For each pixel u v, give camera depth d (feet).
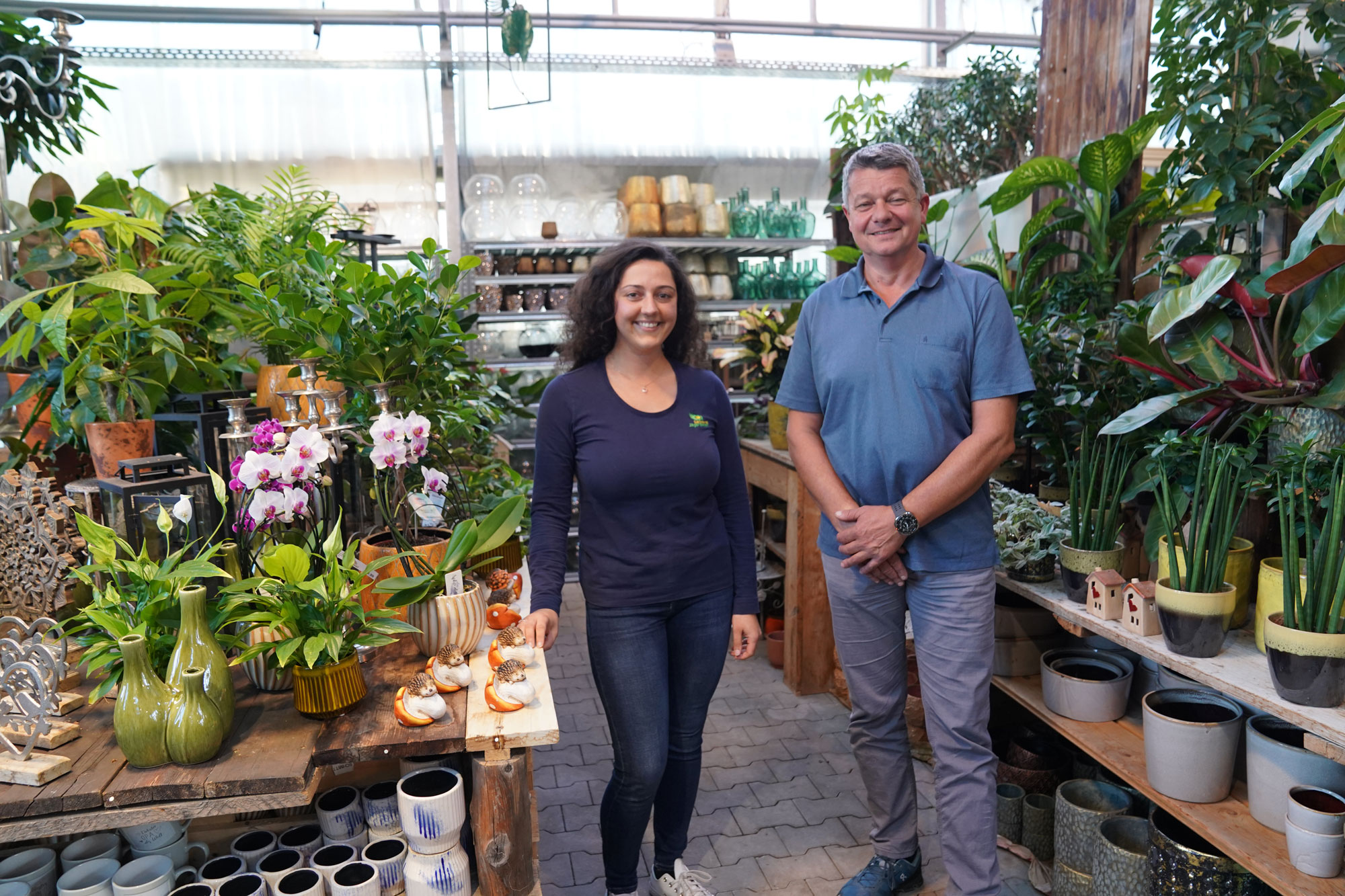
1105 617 6.75
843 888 7.53
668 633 6.61
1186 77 8.08
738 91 19.16
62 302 6.24
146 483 5.27
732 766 10.07
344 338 6.66
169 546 5.31
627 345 6.35
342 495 6.10
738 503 6.84
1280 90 7.33
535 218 17.58
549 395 6.42
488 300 17.33
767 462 12.89
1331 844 5.13
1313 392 6.27
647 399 6.39
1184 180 8.67
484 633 6.09
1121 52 9.09
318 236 7.48
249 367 7.54
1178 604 5.87
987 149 14.39
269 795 4.27
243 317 7.32
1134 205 8.62
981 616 6.62
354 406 6.64
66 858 5.27
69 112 10.36
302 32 17.49
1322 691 5.01
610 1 18.56
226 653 5.47
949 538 6.61
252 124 17.24
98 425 5.93
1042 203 10.14
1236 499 6.56
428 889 4.81
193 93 16.94
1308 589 5.11
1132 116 8.98
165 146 16.93
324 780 5.88
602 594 6.29
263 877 4.93
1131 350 6.97
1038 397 8.05
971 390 6.57
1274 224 7.04
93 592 5.13
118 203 8.59
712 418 6.60
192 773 4.28
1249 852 5.49
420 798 4.77
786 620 12.24
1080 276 9.12
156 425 7.06
